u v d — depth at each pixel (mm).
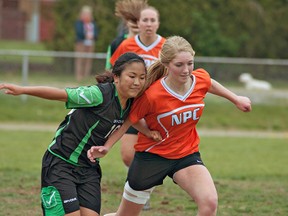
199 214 18766
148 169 19953
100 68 55375
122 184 29938
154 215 25109
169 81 19438
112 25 67188
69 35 68938
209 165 35719
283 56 73375
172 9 68125
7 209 25375
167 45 19078
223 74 55344
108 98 18828
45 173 19016
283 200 27844
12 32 122688
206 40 69125
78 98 18500
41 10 90312
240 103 20562
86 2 69250
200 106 19766
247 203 27156
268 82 55781
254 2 72312
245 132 51281
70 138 18938
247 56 71500
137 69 18641
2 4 121875
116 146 42250
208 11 69500
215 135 48250
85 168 19156
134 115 19406
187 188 19344
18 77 55312
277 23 72875
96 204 19016
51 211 18719
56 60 55469
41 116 52906
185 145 19844
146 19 25516
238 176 32906
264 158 38406
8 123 51312
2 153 37562
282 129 52781
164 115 19422
